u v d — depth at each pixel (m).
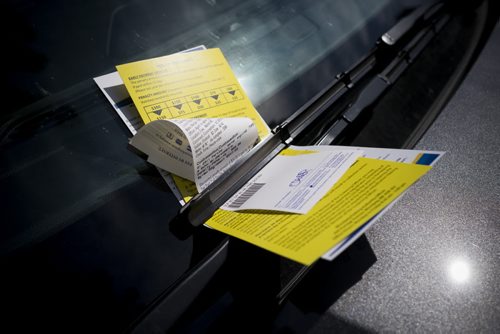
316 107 0.86
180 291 0.56
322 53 1.00
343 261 0.66
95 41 0.84
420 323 0.59
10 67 0.76
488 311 0.61
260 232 0.57
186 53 0.85
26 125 0.71
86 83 0.78
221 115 0.80
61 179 0.66
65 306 0.54
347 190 0.58
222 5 1.01
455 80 1.05
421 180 0.81
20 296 0.54
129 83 0.76
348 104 0.90
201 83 0.83
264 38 0.98
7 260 0.56
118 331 0.53
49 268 0.56
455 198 0.78
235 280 0.60
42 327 0.52
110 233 0.61
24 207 0.62
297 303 0.60
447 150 0.88
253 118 0.82
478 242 0.71
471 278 0.65
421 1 1.27
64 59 0.80
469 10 1.30
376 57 1.01
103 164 0.69
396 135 0.88
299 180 0.66
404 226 0.73
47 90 0.75
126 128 0.75
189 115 0.77
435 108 0.97
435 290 0.63
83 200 0.64
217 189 0.69
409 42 1.07
